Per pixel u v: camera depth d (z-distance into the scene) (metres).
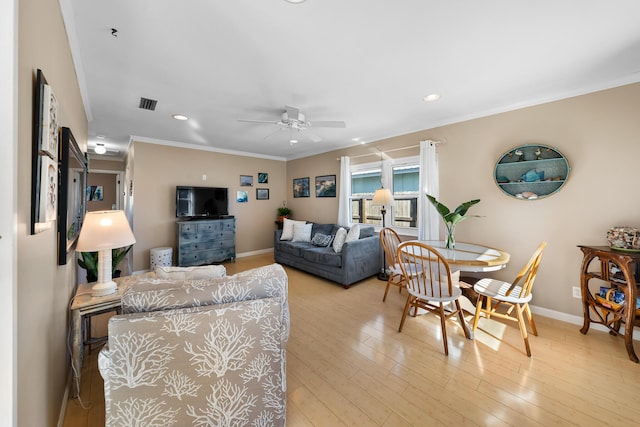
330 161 5.25
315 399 1.59
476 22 1.61
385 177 4.26
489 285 2.42
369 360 1.98
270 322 1.27
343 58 2.01
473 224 3.22
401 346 2.17
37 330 0.99
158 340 1.06
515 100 2.81
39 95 0.96
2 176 0.70
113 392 1.04
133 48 1.86
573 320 2.55
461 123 3.32
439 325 2.53
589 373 1.81
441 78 2.34
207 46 1.84
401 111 3.14
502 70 2.20
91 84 2.39
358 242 3.76
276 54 1.95
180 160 4.80
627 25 1.62
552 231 2.66
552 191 2.65
